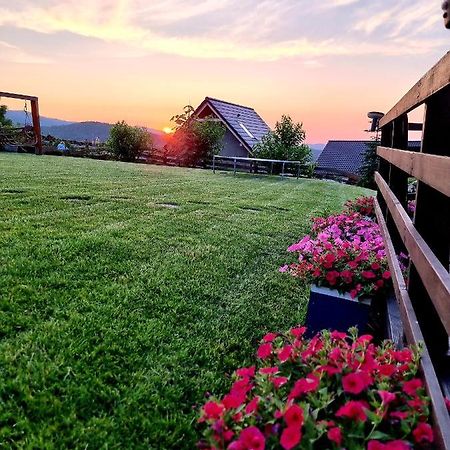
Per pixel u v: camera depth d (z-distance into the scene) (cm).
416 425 84
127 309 212
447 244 130
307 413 82
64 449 119
